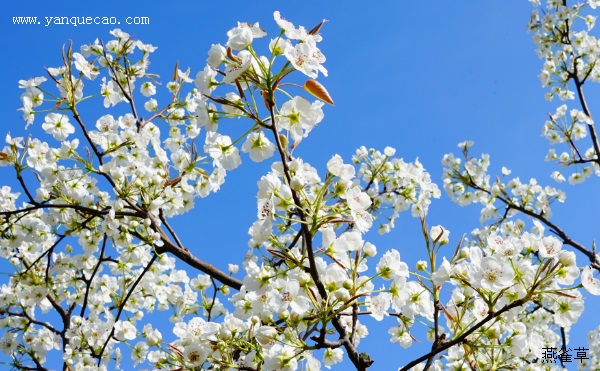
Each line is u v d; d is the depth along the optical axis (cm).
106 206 570
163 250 560
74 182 559
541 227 342
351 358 317
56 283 633
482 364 352
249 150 317
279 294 315
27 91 543
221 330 352
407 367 319
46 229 607
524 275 304
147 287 678
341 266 322
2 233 571
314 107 301
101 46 641
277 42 281
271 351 310
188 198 589
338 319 320
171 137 665
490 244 319
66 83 519
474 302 358
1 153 523
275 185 302
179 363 363
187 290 698
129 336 582
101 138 555
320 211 307
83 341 609
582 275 297
